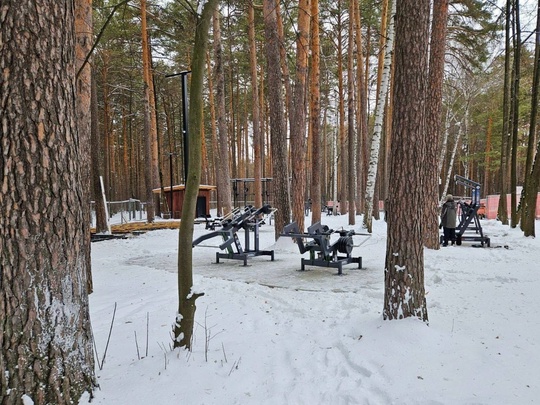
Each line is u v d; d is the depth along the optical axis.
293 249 10.77
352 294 5.81
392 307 4.11
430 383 3.02
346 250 7.85
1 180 2.28
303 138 11.43
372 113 32.91
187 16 17.25
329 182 48.41
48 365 2.40
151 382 3.03
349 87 19.50
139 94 26.77
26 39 2.34
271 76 11.15
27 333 2.33
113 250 11.70
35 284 2.37
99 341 4.06
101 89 26.03
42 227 2.41
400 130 4.04
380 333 3.89
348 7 19.89
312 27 13.21
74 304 2.59
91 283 6.36
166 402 2.77
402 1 4.04
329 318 4.68
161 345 3.88
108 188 26.53
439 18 9.65
